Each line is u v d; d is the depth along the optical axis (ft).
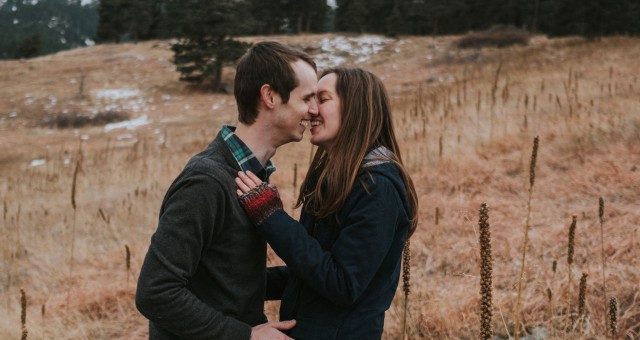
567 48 75.56
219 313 5.48
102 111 87.56
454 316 11.20
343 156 5.96
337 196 5.82
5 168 48.67
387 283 6.06
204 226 5.32
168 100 97.19
